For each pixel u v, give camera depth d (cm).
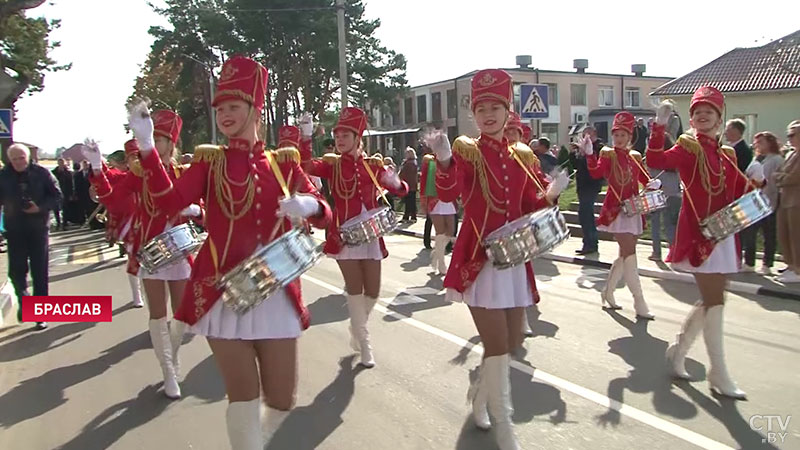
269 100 3659
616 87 4659
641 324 711
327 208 350
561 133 4478
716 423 450
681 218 507
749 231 934
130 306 896
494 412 405
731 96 2673
